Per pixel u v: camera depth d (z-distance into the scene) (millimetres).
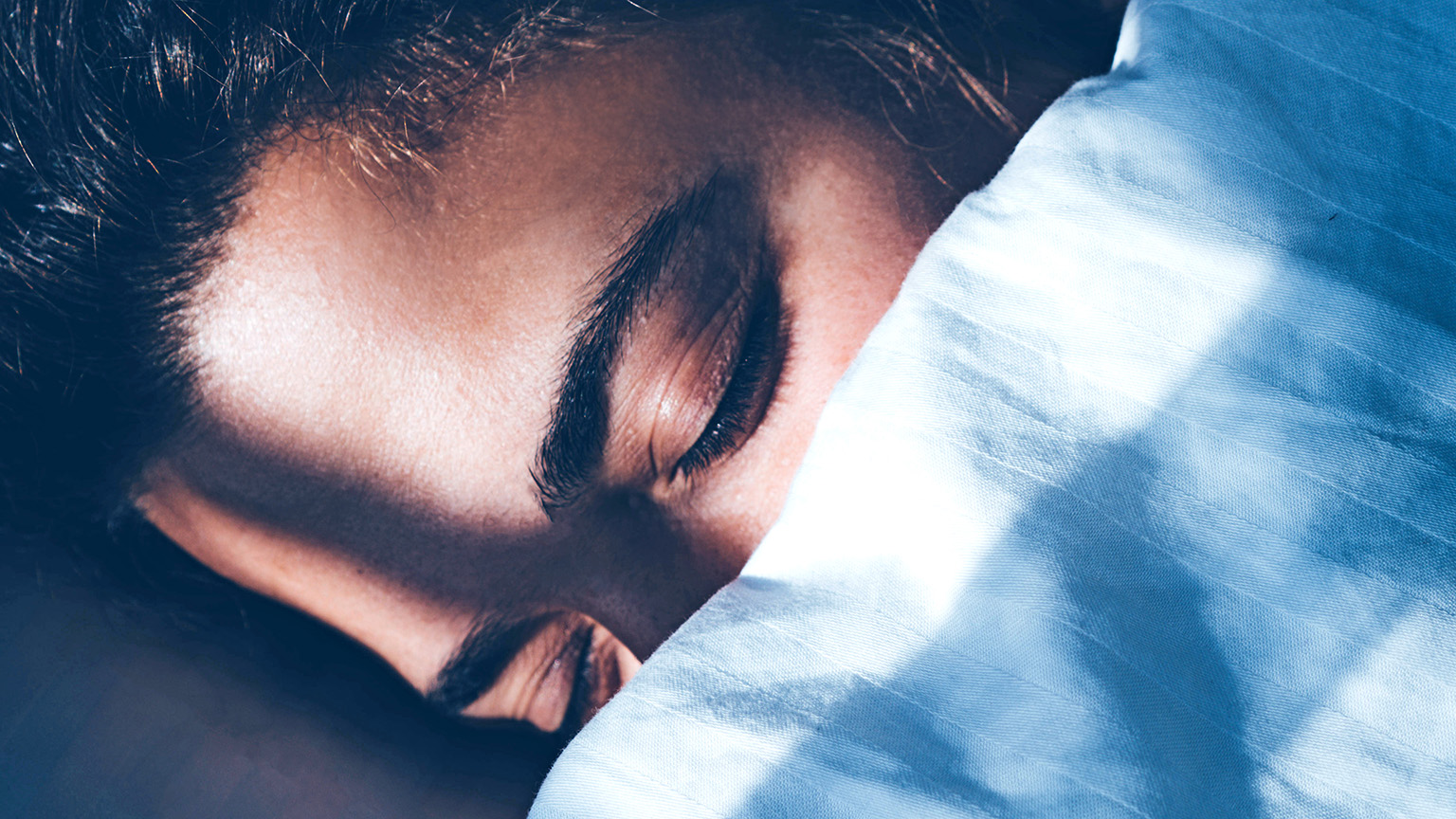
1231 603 324
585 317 350
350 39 354
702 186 354
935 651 331
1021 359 337
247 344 358
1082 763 320
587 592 376
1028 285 340
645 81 356
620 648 389
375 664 424
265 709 432
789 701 333
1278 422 327
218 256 354
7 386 366
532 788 432
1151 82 348
